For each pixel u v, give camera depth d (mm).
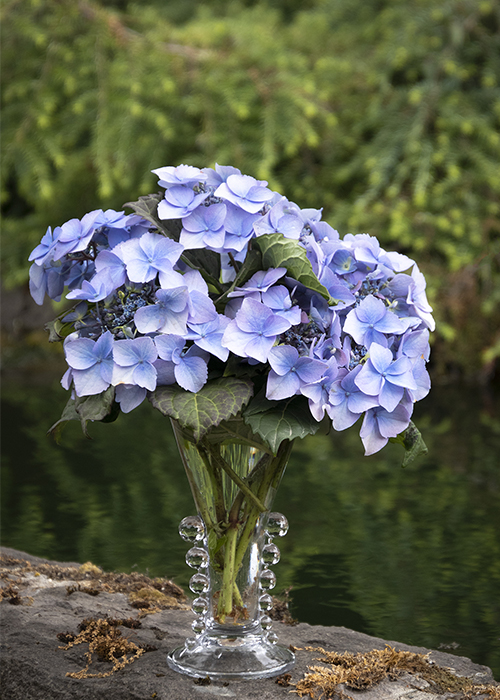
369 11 5305
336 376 1159
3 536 1754
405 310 1206
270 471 1236
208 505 1237
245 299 1146
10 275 5086
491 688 1229
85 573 1534
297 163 4844
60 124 4934
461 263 4242
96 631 1312
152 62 4438
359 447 2727
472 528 1824
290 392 1145
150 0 6109
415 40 4688
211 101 4500
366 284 1201
